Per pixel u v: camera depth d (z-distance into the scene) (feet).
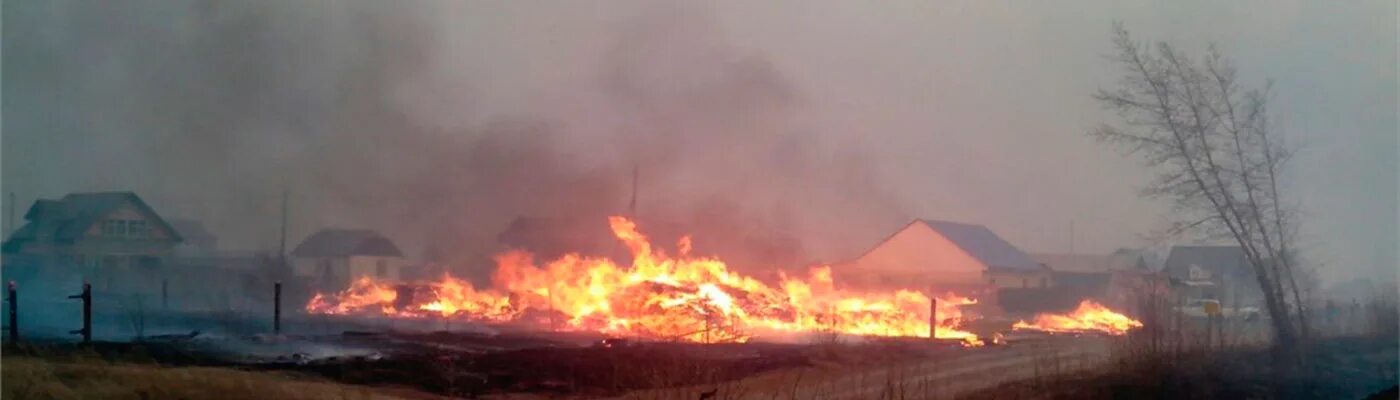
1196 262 96.63
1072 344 86.28
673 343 72.69
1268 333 80.07
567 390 54.54
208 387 48.91
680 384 56.18
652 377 57.26
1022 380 63.21
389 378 57.16
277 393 49.03
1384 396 66.49
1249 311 92.99
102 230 145.18
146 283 136.77
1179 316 75.00
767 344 80.38
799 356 70.08
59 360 56.13
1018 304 134.41
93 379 49.26
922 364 70.23
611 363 62.03
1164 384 62.54
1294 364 72.18
